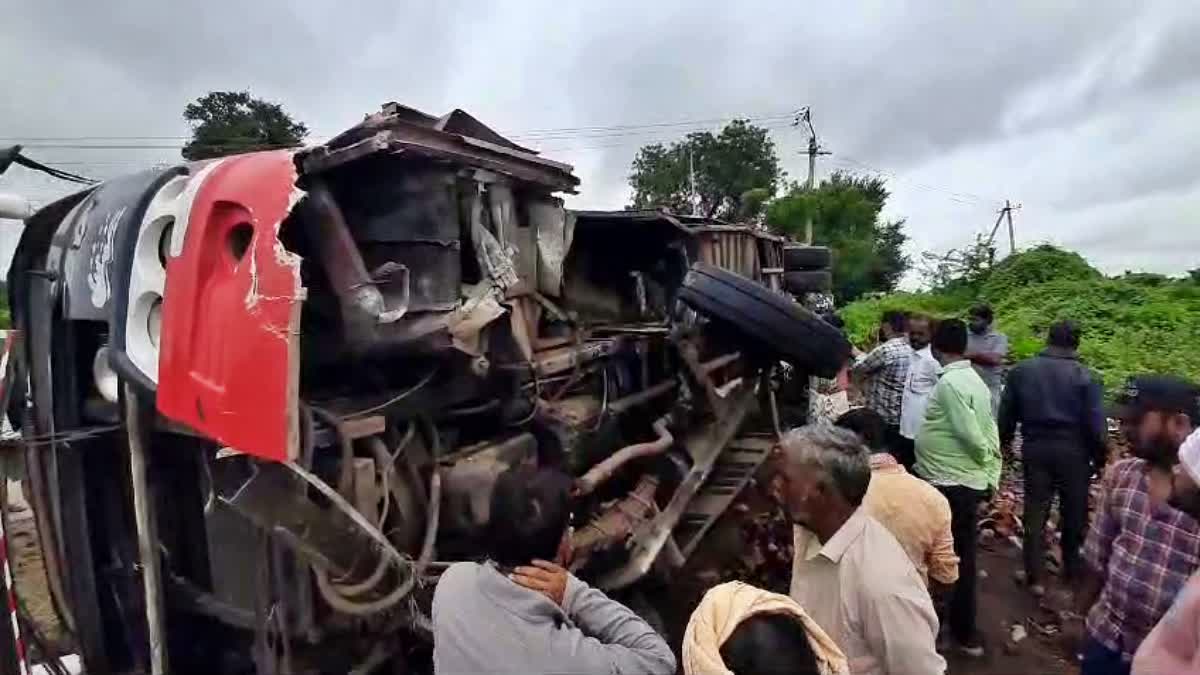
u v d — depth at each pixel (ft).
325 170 8.87
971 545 15.14
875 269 133.80
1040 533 17.92
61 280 11.46
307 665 10.02
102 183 12.00
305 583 9.63
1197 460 7.07
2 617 10.94
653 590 14.10
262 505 8.57
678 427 15.62
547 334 13.48
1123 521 9.05
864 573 7.13
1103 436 17.40
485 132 11.09
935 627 7.15
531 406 11.91
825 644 5.52
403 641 10.82
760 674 5.13
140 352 9.80
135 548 11.55
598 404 13.96
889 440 20.27
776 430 18.28
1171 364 47.98
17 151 12.37
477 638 5.57
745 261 23.54
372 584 9.08
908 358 20.13
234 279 8.61
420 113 9.94
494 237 10.65
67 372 11.60
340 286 8.96
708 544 16.65
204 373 8.72
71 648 13.00
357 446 9.68
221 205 8.87
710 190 175.11
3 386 11.21
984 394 15.29
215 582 10.68
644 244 19.15
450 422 11.45
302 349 9.50
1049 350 17.97
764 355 16.19
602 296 18.88
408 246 9.43
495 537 6.25
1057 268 84.99
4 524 11.15
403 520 10.10
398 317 8.93
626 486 14.56
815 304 33.53
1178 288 74.54
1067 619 16.52
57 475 11.67
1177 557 8.51
